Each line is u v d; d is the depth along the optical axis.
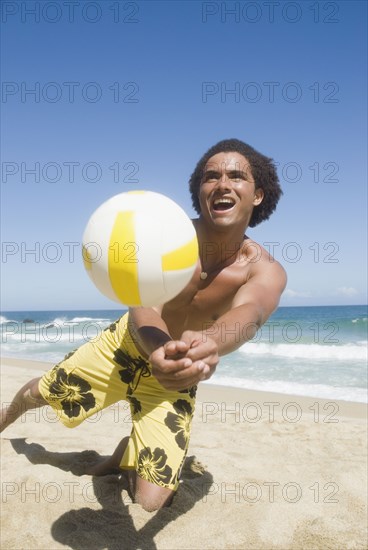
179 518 2.81
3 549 2.46
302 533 2.72
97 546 2.51
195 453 4.10
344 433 4.97
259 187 2.79
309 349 15.42
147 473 2.82
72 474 3.30
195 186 3.08
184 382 1.75
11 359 13.96
